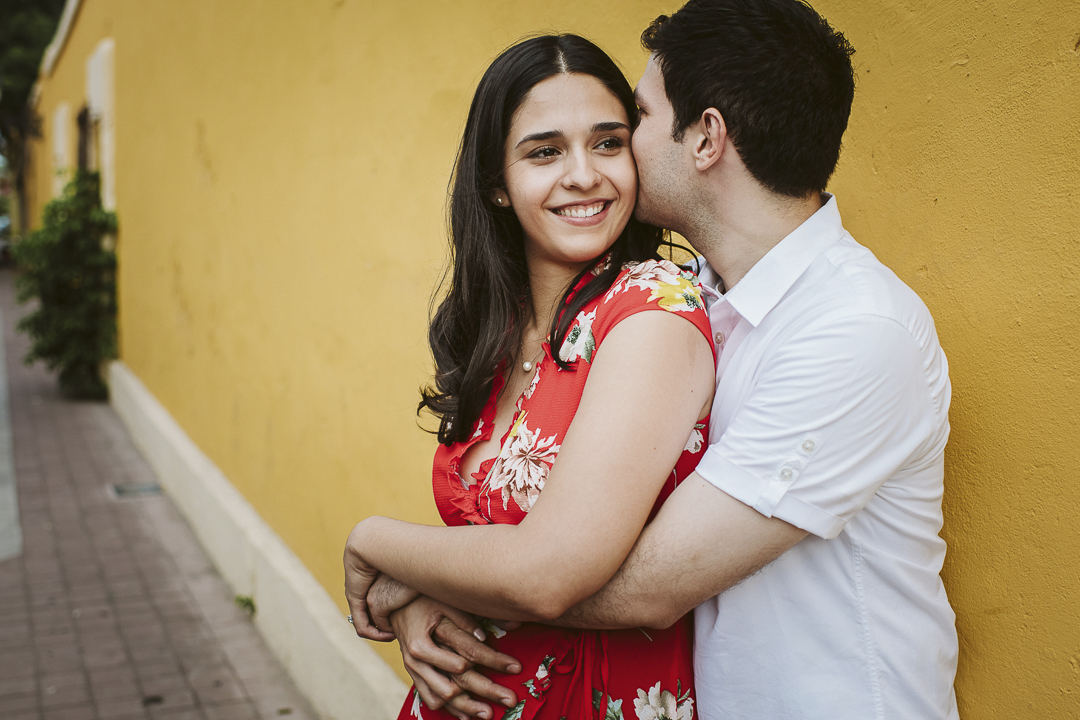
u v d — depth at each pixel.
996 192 1.24
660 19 1.26
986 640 1.27
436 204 2.70
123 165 8.19
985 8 1.25
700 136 1.19
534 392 1.26
